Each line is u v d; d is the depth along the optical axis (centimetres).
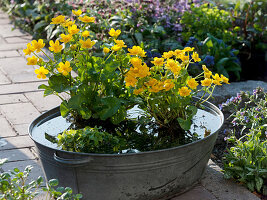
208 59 426
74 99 246
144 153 217
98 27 484
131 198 233
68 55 255
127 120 274
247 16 504
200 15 497
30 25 630
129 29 501
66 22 256
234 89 404
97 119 269
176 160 229
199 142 232
